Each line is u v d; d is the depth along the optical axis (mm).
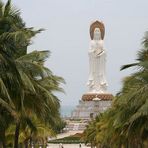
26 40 41125
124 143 64812
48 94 48969
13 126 69250
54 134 89062
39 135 79375
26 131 71562
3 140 43469
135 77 42500
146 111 39000
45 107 50781
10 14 39094
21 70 41281
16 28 39156
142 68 41750
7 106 37688
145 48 43719
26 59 43406
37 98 47750
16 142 54562
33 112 48594
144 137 47125
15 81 40156
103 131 91125
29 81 41281
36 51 45281
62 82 62188
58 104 60156
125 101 41625
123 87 51875
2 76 39562
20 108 42562
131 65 41688
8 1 39062
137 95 40594
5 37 38031
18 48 41250
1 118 41500
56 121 59875
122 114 43750
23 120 53531
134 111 42719
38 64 45875
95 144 142250
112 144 79312
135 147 62656
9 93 40812
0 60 38312
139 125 44219
